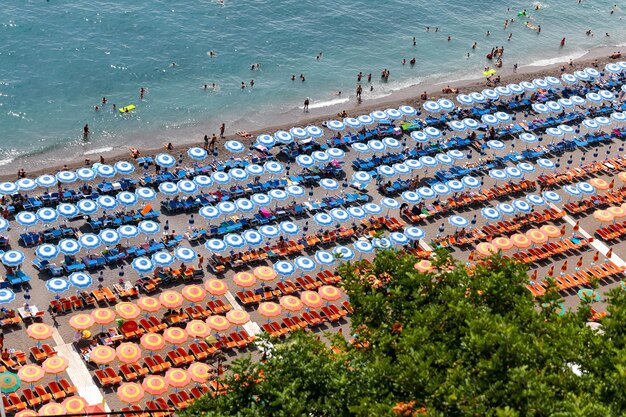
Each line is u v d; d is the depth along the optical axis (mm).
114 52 117125
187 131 102625
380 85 118875
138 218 81750
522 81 120562
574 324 51250
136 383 61375
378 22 136750
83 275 70312
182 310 70062
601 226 88688
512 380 42875
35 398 60000
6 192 80375
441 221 87125
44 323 67812
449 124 101750
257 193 87062
